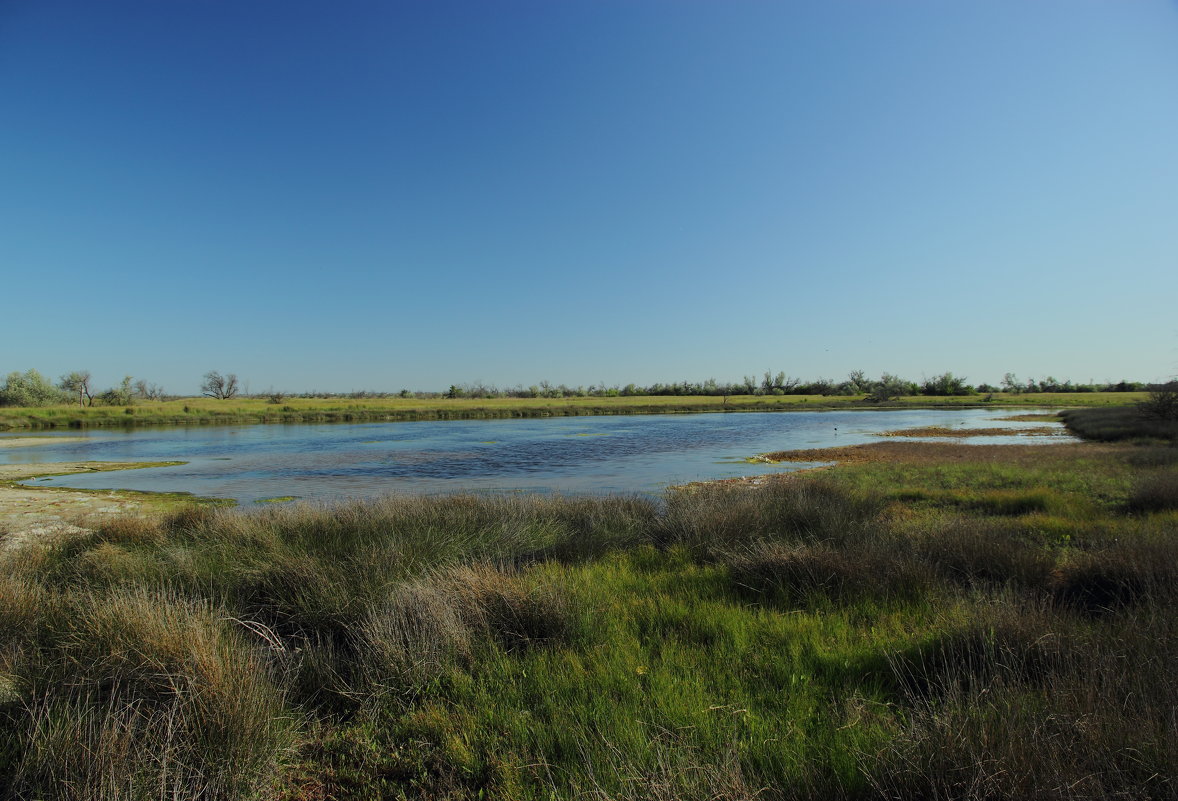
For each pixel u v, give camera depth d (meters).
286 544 8.31
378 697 4.07
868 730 3.21
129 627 4.37
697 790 2.73
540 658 4.44
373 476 21.78
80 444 37.00
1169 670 3.44
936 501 12.83
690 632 4.85
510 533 8.89
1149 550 5.92
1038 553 7.02
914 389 105.56
